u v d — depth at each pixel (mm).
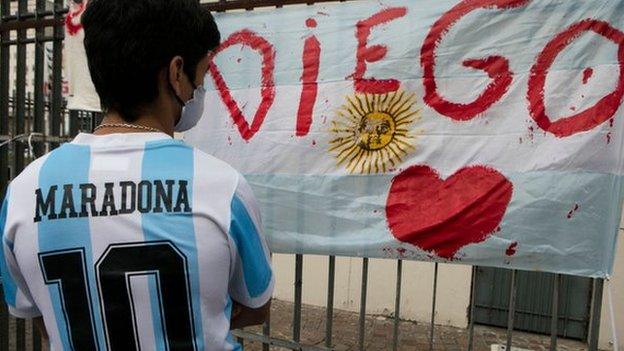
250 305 1103
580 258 1817
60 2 2807
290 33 2262
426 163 2016
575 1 1828
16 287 1099
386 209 2078
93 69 1007
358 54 2135
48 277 968
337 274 5273
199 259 940
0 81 3010
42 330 1170
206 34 1065
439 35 2008
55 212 961
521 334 4742
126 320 933
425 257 2023
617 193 1770
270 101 2281
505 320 4824
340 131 2158
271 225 2270
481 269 4867
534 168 1866
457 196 1968
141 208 945
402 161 2053
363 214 2115
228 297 1057
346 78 2152
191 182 971
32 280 994
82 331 951
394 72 2072
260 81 2307
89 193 958
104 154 996
